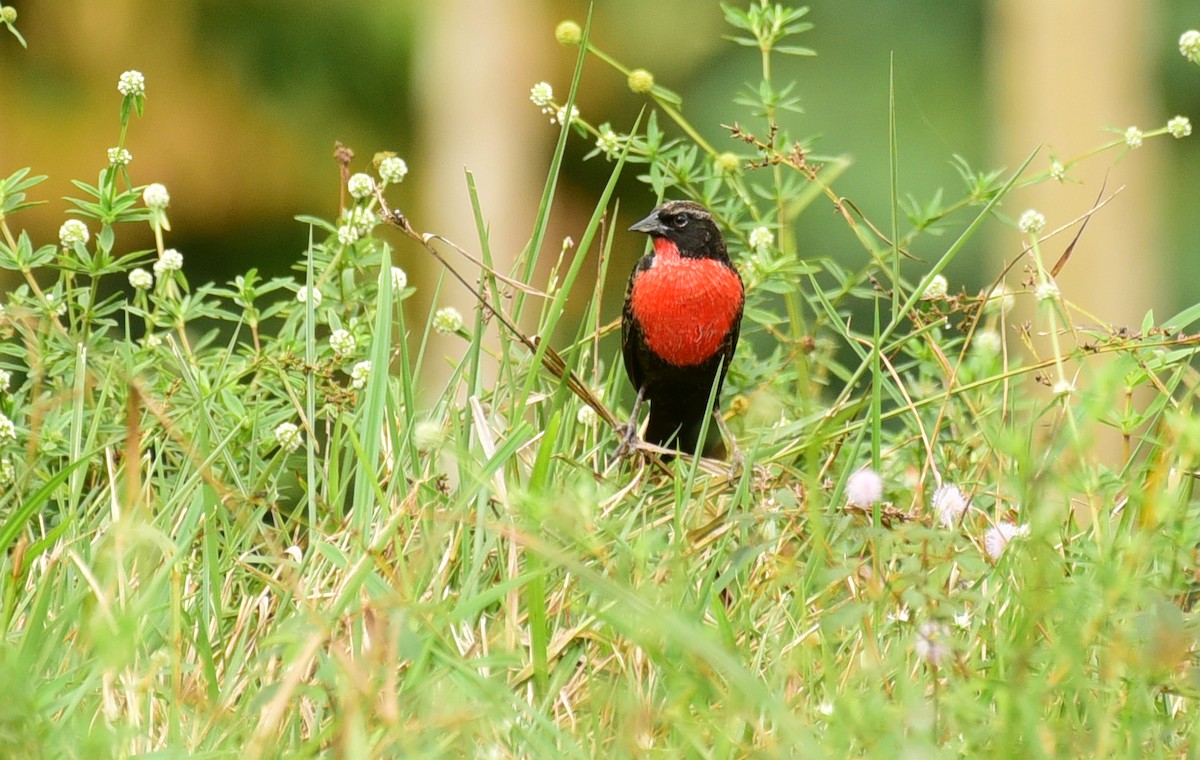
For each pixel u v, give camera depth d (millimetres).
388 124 35312
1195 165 32531
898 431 11344
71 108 33281
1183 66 32031
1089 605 6410
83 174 33000
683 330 10586
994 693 6117
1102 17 27031
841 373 10180
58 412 8938
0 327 8883
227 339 24766
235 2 34125
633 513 7828
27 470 8016
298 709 6375
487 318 9641
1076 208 26969
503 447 7227
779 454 8820
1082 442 7305
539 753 5883
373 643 6109
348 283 9641
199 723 6305
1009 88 28078
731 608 7566
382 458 8711
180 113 33875
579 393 8977
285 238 35125
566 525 6652
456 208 31688
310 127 34812
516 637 7027
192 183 34062
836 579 6359
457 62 31547
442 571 7289
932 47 33281
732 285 10602
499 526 6426
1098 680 6316
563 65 34312
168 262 9508
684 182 10359
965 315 9945
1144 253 27438
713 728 5871
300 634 6336
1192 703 6469
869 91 32938
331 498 8359
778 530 7941
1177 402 8602
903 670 5957
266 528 8227
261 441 9148
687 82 34906
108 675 5988
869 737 5539
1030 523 6285
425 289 31750
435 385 28031
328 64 34781
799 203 9859
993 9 32031
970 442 9008
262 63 34719
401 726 5629
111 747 5590
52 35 33250
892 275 9773
